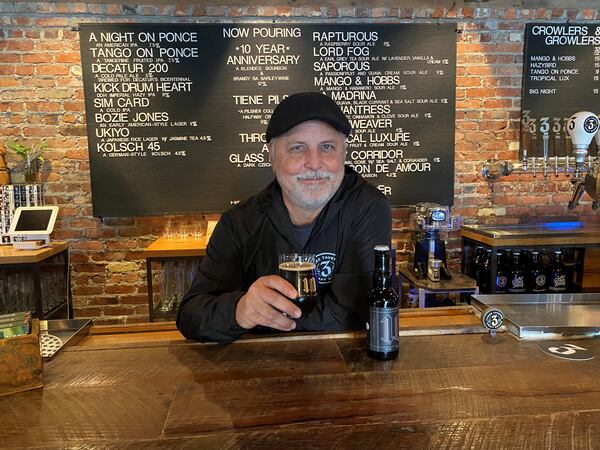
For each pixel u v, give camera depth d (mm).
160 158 3055
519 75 3230
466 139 3273
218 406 895
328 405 893
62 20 2945
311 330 1312
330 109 1345
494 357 1102
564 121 3254
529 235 2756
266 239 1531
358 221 1493
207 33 2979
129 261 3193
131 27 2932
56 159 3061
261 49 3021
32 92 2998
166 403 909
